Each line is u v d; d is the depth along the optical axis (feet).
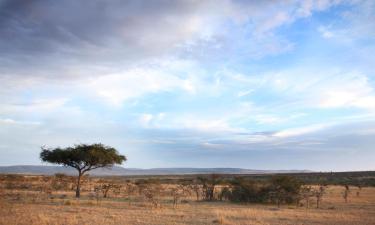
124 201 131.54
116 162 162.20
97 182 286.25
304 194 148.05
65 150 154.92
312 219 87.81
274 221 82.53
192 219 81.61
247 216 90.68
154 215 86.79
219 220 76.28
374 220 87.15
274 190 145.79
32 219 68.90
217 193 174.40
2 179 238.27
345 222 82.58
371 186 302.86
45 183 232.94
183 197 172.24
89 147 155.74
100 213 88.02
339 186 300.61
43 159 157.89
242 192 150.20
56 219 71.67
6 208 88.07
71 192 179.93
